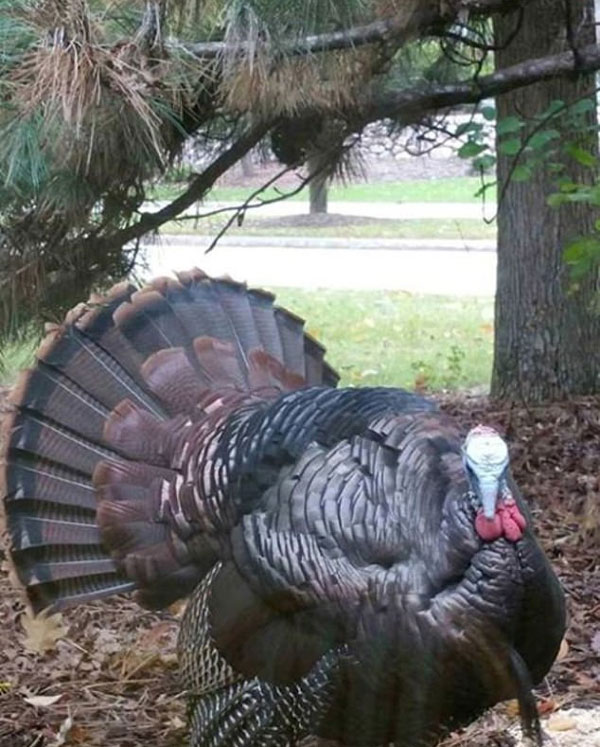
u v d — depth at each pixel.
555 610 4.18
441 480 4.10
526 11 7.27
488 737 5.07
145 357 5.07
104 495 4.88
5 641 6.04
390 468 4.17
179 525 4.67
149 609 5.07
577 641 5.84
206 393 4.96
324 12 5.65
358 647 4.12
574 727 5.13
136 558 4.81
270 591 4.26
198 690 4.56
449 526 4.03
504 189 8.01
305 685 4.26
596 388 9.84
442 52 6.82
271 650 4.30
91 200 6.09
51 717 5.37
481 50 7.00
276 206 13.75
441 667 4.07
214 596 4.46
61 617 6.06
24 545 4.97
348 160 7.16
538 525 7.15
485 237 15.32
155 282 5.25
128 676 5.70
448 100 6.87
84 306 5.17
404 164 15.52
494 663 4.07
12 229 6.55
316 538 4.17
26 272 6.59
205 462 4.62
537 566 4.04
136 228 6.88
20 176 5.76
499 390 9.90
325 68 5.83
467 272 14.39
